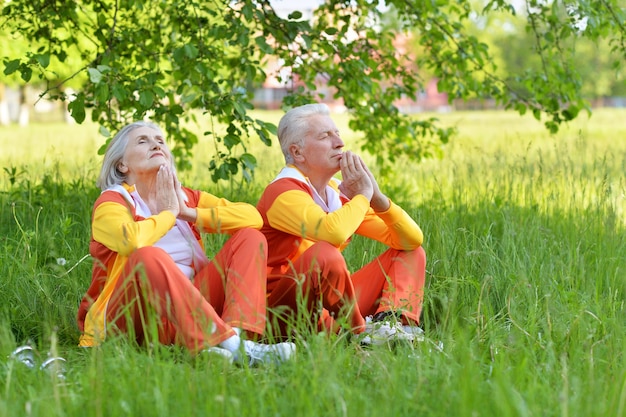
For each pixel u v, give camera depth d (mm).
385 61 9734
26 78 6660
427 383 3809
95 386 3553
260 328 4547
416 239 5293
